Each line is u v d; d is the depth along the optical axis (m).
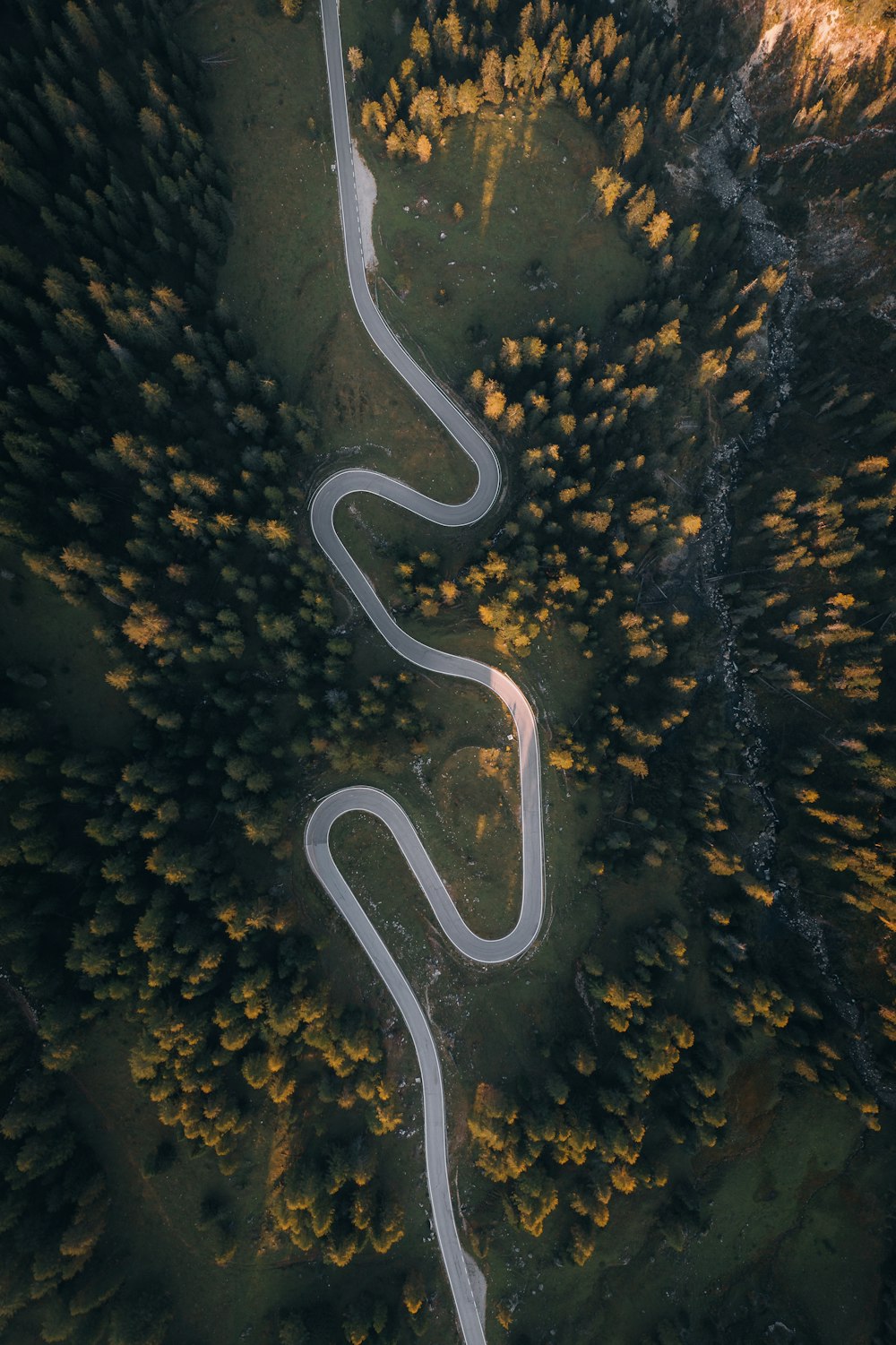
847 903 91.94
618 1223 82.44
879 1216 88.94
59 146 77.62
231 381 79.88
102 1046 73.31
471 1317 78.50
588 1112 78.56
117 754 75.38
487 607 83.56
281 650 80.50
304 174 89.38
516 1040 83.12
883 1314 85.31
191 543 79.62
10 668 74.19
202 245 84.75
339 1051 76.00
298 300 89.44
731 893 91.38
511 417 84.88
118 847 73.12
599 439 89.44
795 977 91.38
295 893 82.12
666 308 93.06
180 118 79.75
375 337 90.88
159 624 73.75
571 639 90.06
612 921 86.94
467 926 85.44
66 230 74.56
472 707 88.62
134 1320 67.94
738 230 107.88
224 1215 74.00
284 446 85.38
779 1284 86.38
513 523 88.81
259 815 75.88
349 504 89.94
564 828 87.75
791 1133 89.06
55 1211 67.31
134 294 74.00
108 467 74.62
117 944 71.06
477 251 93.00
